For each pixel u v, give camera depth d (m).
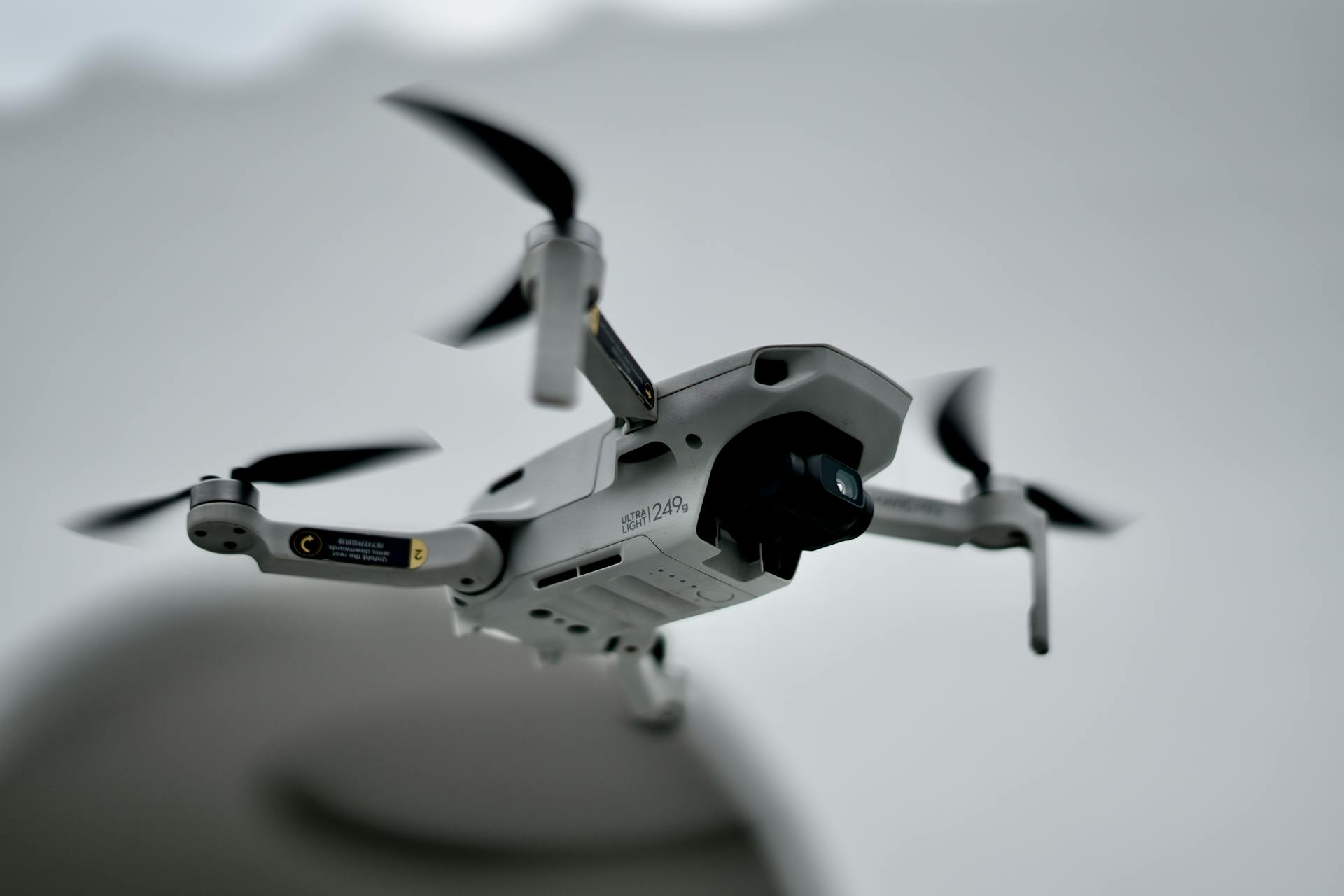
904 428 1.09
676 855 1.03
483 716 1.04
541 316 0.82
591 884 1.01
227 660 1.04
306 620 1.06
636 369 0.86
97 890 0.98
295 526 0.89
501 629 0.93
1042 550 0.96
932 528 0.96
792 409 0.87
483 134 0.82
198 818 0.99
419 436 0.89
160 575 1.09
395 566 0.90
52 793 1.00
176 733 1.02
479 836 1.01
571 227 0.83
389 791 1.01
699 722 1.08
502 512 0.91
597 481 0.89
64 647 1.06
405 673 1.04
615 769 1.04
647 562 0.88
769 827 1.06
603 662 1.07
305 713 1.02
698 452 0.87
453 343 0.86
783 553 0.88
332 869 0.99
